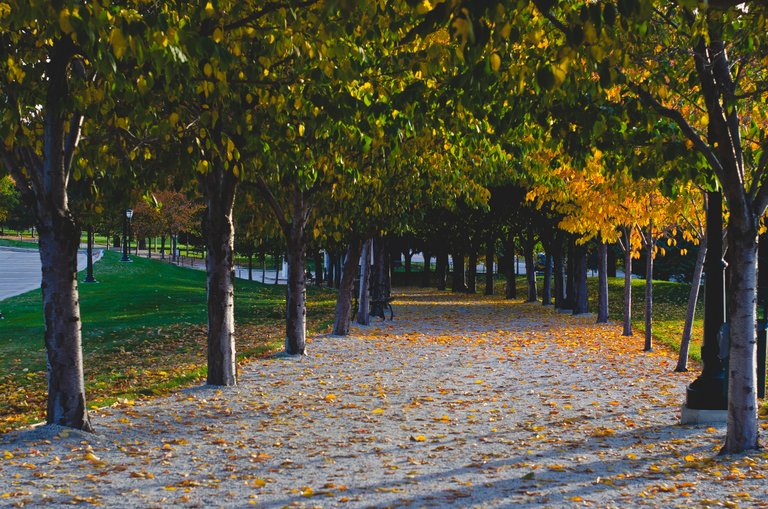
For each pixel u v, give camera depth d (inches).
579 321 1222.9
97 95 354.9
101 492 295.7
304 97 410.9
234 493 293.0
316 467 337.7
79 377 406.0
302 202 749.3
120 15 280.1
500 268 3046.3
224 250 575.2
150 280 2124.8
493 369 673.0
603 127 338.3
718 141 354.3
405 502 275.7
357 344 863.7
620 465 333.7
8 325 1120.8
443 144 681.0
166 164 472.7
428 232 1732.3
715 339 436.1
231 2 371.9
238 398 524.4
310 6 368.8
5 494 289.1
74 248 403.2
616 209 790.5
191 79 391.9
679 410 476.4
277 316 1295.5
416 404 502.9
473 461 344.5
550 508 266.8
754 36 380.2
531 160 728.3
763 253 1134.4
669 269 2183.8
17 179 395.2
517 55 370.6
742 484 297.4
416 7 201.8
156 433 413.4
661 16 392.8
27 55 375.9
